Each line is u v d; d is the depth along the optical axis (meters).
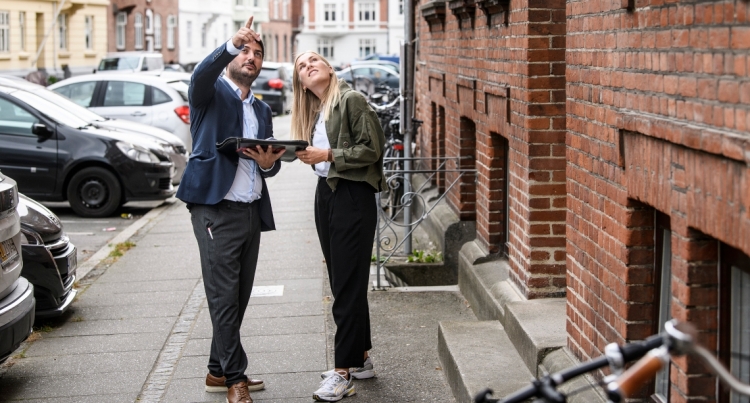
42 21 41.38
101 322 7.35
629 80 3.91
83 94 16.59
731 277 3.35
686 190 3.31
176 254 10.02
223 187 5.16
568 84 4.89
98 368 6.21
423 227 10.55
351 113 5.29
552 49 5.89
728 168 2.96
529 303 5.82
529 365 5.12
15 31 38.91
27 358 6.46
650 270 4.02
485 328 5.97
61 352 6.59
